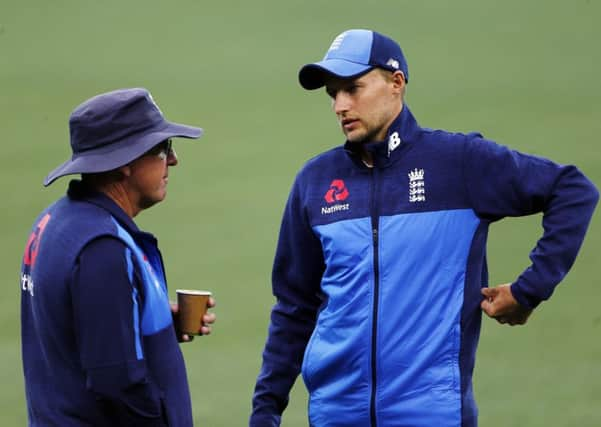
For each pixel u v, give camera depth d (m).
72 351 13.91
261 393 17.08
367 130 15.94
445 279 15.52
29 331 14.55
